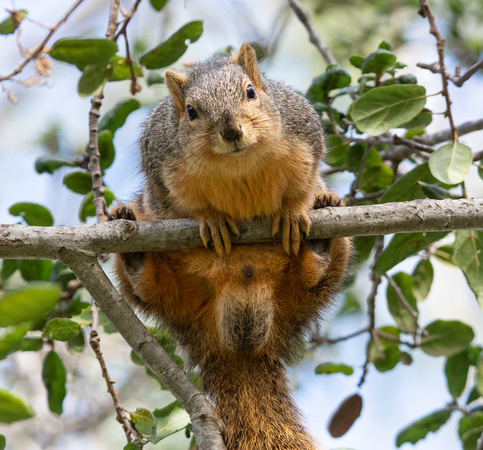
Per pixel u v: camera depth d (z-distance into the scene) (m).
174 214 10.62
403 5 19.08
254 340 10.29
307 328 11.55
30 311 5.82
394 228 9.24
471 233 10.68
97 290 8.73
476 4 18.47
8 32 9.38
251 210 9.93
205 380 10.89
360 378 11.93
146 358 8.80
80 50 8.81
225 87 9.86
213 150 9.50
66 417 17.98
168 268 10.43
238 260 10.30
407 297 12.60
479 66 10.02
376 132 10.03
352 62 12.45
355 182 12.80
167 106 10.98
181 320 11.03
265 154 9.66
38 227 8.59
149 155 10.82
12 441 17.28
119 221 8.99
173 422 9.63
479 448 9.84
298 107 10.69
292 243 9.88
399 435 11.91
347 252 10.63
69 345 11.43
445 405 12.26
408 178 10.91
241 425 10.46
